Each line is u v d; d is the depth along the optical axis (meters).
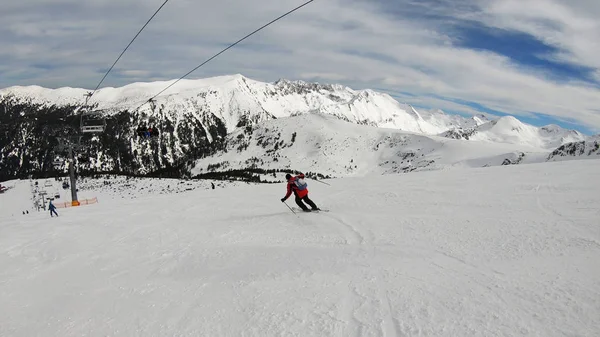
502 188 16.80
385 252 9.86
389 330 6.10
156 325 7.35
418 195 17.25
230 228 14.72
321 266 9.30
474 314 6.26
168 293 8.89
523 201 13.88
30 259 13.43
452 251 9.44
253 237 12.88
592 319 5.76
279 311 7.14
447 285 7.43
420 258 9.16
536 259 8.31
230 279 9.23
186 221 17.36
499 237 10.08
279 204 19.59
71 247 14.47
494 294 6.86
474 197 15.55
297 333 6.33
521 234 10.08
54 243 15.35
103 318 7.99
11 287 10.62
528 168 22.91
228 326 6.89
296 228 13.52
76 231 17.55
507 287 7.08
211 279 9.41
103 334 7.29
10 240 16.70
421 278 7.90
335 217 14.50
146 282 9.87
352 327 6.31
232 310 7.49
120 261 12.06
